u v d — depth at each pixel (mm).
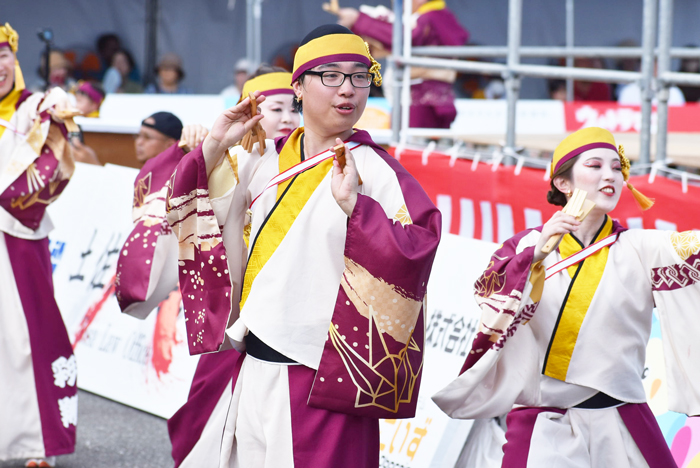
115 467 8500
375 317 4922
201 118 17688
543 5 22078
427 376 7879
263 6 22359
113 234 11367
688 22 21594
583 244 6090
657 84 8617
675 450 7105
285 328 5121
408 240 4898
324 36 5188
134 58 22859
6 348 8164
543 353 6039
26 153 8039
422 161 9820
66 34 22734
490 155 9531
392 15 13234
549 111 17625
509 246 6219
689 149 11352
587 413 5941
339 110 5188
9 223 8086
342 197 4910
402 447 7738
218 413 6320
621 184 6098
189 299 5586
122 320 10930
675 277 5840
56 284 11672
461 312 7898
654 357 7422
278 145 5574
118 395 10617
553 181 6359
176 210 5469
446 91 13578
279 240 5215
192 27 22531
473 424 7113
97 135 13680
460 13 22203
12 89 8312
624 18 22031
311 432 5070
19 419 8156
